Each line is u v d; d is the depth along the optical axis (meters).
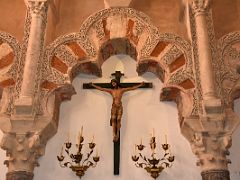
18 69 5.69
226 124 5.18
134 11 6.16
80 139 5.41
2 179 5.47
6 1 6.54
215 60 5.67
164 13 6.48
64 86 5.73
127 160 5.60
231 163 5.43
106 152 5.68
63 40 5.98
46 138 5.58
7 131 5.25
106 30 6.08
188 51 5.80
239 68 5.68
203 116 5.17
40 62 5.73
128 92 6.07
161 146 5.64
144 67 6.04
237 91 5.60
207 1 5.89
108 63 6.30
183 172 5.46
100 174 5.53
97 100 6.06
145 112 5.92
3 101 5.53
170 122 5.81
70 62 5.86
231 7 6.33
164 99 5.91
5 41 5.96
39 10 5.95
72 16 6.56
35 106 5.39
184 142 5.65
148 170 5.21
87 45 5.96
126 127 5.82
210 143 5.13
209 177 4.98
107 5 6.30
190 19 5.93
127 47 6.19
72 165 5.44
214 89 5.34
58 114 5.89
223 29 6.11
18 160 5.16
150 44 5.93
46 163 5.60
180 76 5.65
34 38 5.76
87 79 6.20
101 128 5.86
